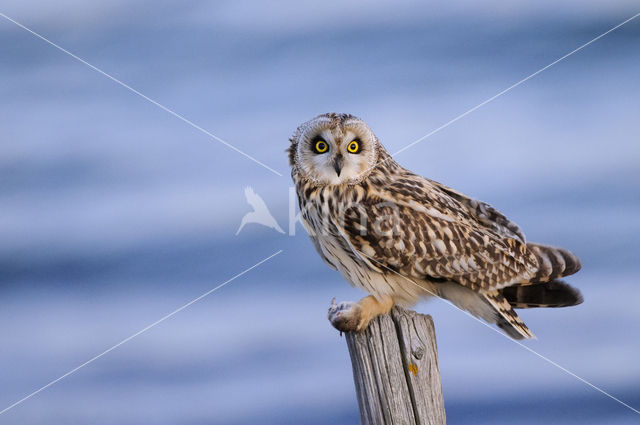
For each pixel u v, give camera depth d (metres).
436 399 5.64
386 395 5.61
